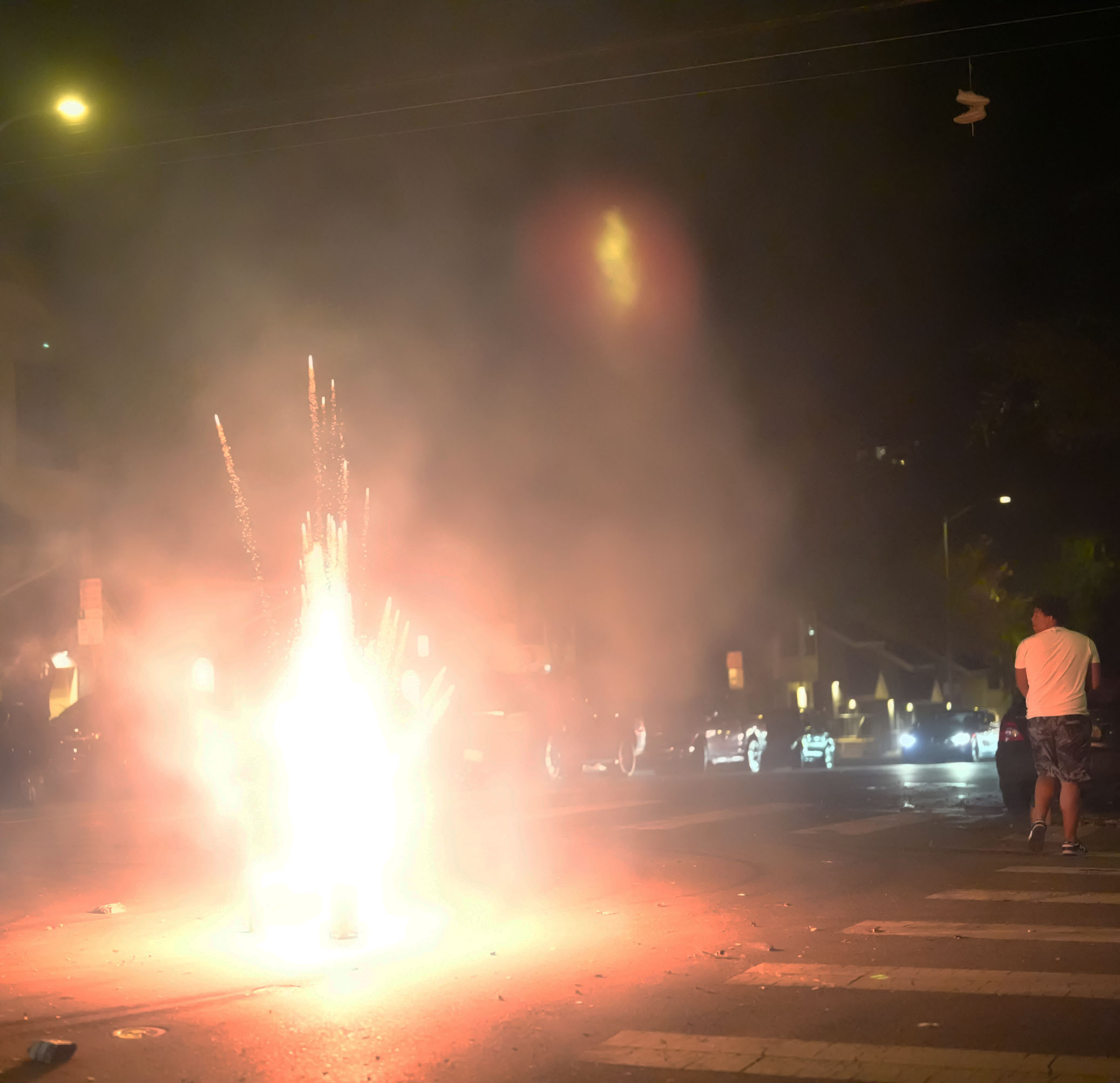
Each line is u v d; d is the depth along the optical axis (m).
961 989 5.62
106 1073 4.67
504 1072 4.62
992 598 40.78
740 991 5.74
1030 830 11.22
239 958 6.76
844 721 48.59
